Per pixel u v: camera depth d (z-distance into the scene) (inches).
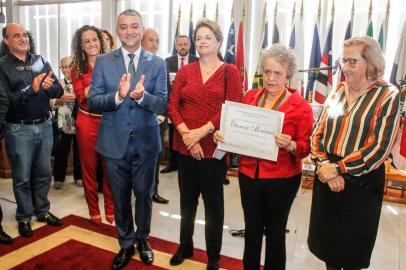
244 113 68.3
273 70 66.2
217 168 80.8
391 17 167.0
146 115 82.0
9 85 98.9
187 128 79.7
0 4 232.2
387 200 150.3
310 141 66.8
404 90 142.1
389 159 148.2
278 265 71.9
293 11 177.9
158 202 139.7
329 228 64.0
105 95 77.8
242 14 188.1
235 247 105.0
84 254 96.0
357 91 60.7
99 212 117.4
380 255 104.7
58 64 246.1
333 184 60.4
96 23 229.6
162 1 209.6
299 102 68.0
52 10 241.4
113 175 83.7
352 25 169.9
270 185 68.5
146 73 80.7
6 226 112.7
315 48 174.4
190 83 79.0
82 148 110.9
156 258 95.0
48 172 113.4
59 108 147.0
